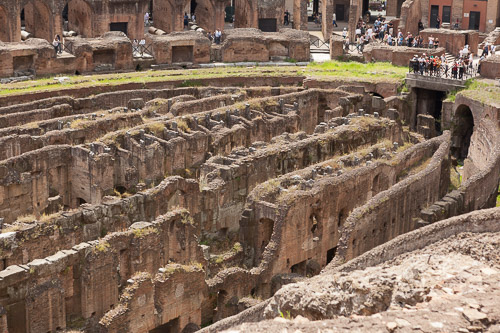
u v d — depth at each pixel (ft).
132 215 165.27
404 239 116.47
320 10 401.08
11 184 190.80
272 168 197.77
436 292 78.38
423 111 291.38
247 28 331.16
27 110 244.63
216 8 355.77
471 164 239.30
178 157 215.31
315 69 307.58
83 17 339.16
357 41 339.77
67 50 299.58
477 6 353.31
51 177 203.62
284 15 378.12
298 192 164.55
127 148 211.41
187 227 156.15
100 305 141.18
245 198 191.42
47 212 200.34
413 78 285.84
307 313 87.25
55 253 146.82
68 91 264.52
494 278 81.51
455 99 266.77
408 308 76.28
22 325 132.46
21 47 280.51
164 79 285.84
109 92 269.85
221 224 186.19
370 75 298.76
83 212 155.63
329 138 212.84
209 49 319.68
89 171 201.98
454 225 114.32
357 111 271.90
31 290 132.26
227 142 226.99
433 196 188.75
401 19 350.64
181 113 246.68
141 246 145.38
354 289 85.76
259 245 168.66
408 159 200.13
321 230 171.63
